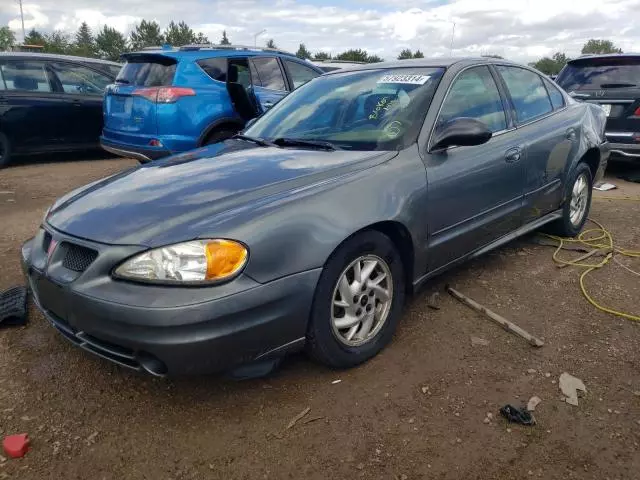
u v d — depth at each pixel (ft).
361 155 10.03
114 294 7.43
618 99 23.67
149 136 21.08
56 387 9.01
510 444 7.66
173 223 7.86
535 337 10.34
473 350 10.00
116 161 30.89
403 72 12.19
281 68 25.38
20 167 28.60
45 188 23.65
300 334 8.34
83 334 8.03
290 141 11.37
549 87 15.12
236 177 9.30
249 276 7.57
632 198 21.22
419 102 11.03
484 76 12.60
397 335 10.50
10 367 9.55
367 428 7.98
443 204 10.49
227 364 7.65
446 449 7.57
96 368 9.53
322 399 8.64
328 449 7.59
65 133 29.37
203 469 7.28
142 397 8.77
